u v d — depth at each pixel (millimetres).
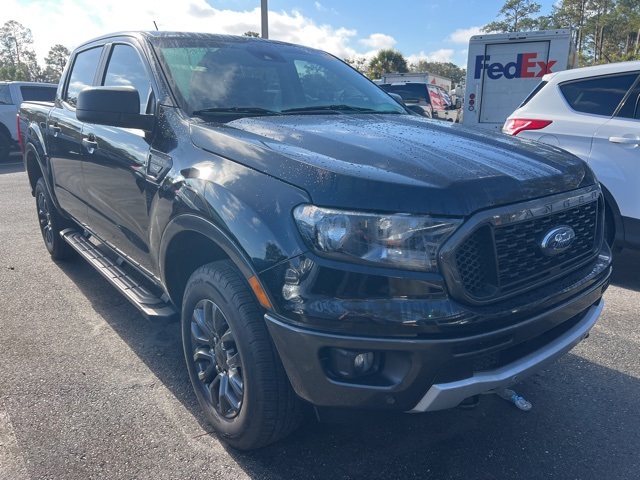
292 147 2330
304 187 2078
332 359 2023
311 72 3709
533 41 10438
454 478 2420
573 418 2889
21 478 2373
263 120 2838
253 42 3758
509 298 2127
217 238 2307
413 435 2734
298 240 2021
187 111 2904
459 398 2078
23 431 2697
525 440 2699
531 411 2951
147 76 3188
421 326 1912
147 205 2912
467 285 2016
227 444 2615
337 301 1952
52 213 4961
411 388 1991
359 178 2023
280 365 2240
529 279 2225
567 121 5031
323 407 2121
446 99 20594
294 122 2822
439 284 1944
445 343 1935
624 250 5992
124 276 3592
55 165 4426
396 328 1915
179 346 3625
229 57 3430
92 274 5023
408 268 1939
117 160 3236
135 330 3859
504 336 2070
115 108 2795
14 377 3205
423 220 1945
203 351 2705
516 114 5453
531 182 2236
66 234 4730
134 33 3598
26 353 3506
